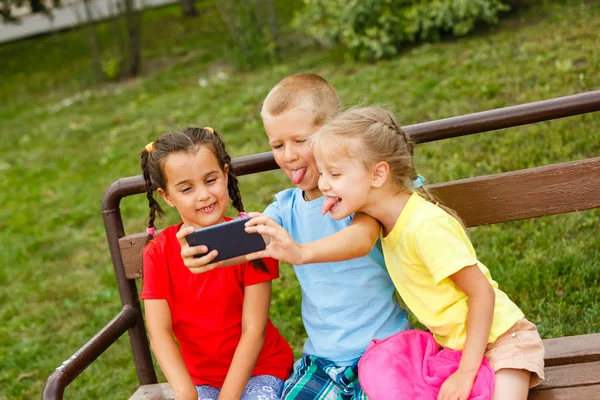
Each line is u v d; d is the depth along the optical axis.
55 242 6.13
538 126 5.18
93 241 5.99
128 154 7.54
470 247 2.13
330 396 2.26
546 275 3.67
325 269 2.31
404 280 2.16
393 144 2.10
